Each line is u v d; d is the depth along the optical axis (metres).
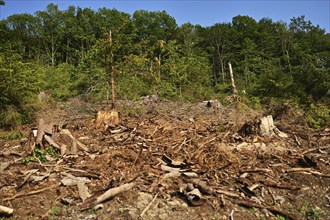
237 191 4.75
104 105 15.03
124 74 11.91
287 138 7.81
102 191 4.42
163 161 5.95
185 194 4.39
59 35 39.31
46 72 19.53
